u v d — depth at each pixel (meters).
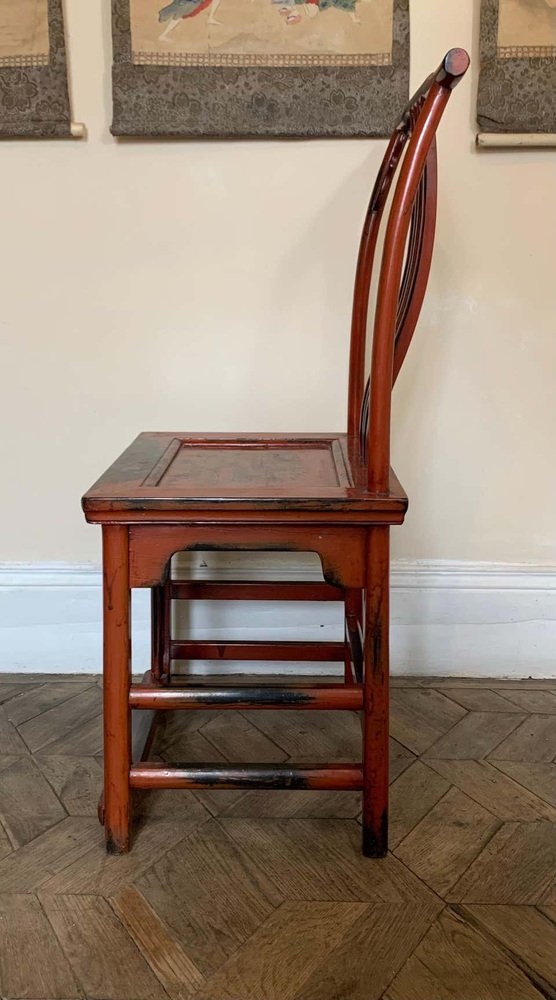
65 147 1.26
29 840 0.94
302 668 1.42
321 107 1.21
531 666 1.41
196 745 1.16
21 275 1.31
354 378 1.22
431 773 1.09
